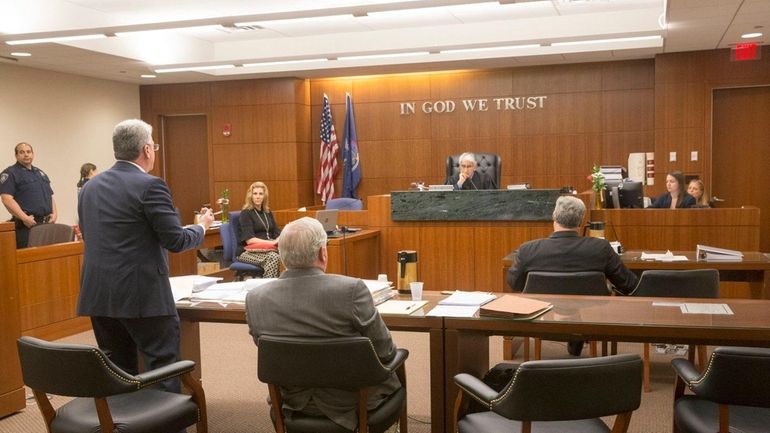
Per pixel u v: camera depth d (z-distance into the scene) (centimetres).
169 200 308
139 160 316
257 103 1090
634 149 973
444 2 622
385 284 334
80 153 1016
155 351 311
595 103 985
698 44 859
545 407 207
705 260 458
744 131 923
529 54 906
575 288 385
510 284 416
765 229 926
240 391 438
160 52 909
